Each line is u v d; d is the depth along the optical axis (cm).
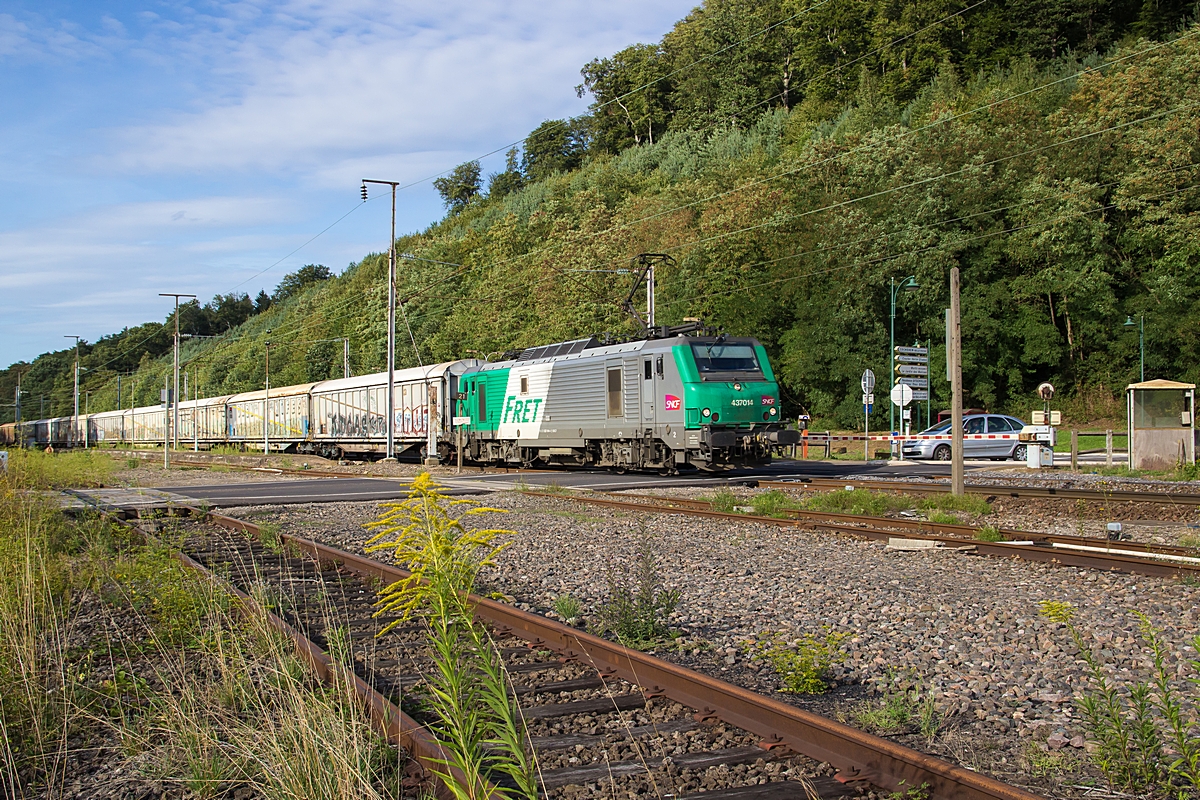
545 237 7188
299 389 4559
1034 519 1399
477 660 364
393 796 383
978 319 4497
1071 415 4562
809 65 8256
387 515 367
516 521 1405
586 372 2492
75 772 454
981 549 1045
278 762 408
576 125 11288
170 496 1997
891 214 4775
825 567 963
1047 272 4453
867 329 4697
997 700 516
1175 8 6378
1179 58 4725
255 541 1269
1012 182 4722
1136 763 403
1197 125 4278
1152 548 1011
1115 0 6812
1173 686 532
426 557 359
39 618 705
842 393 4834
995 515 1451
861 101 6519
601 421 2433
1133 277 4562
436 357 6303
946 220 4678
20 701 523
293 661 575
